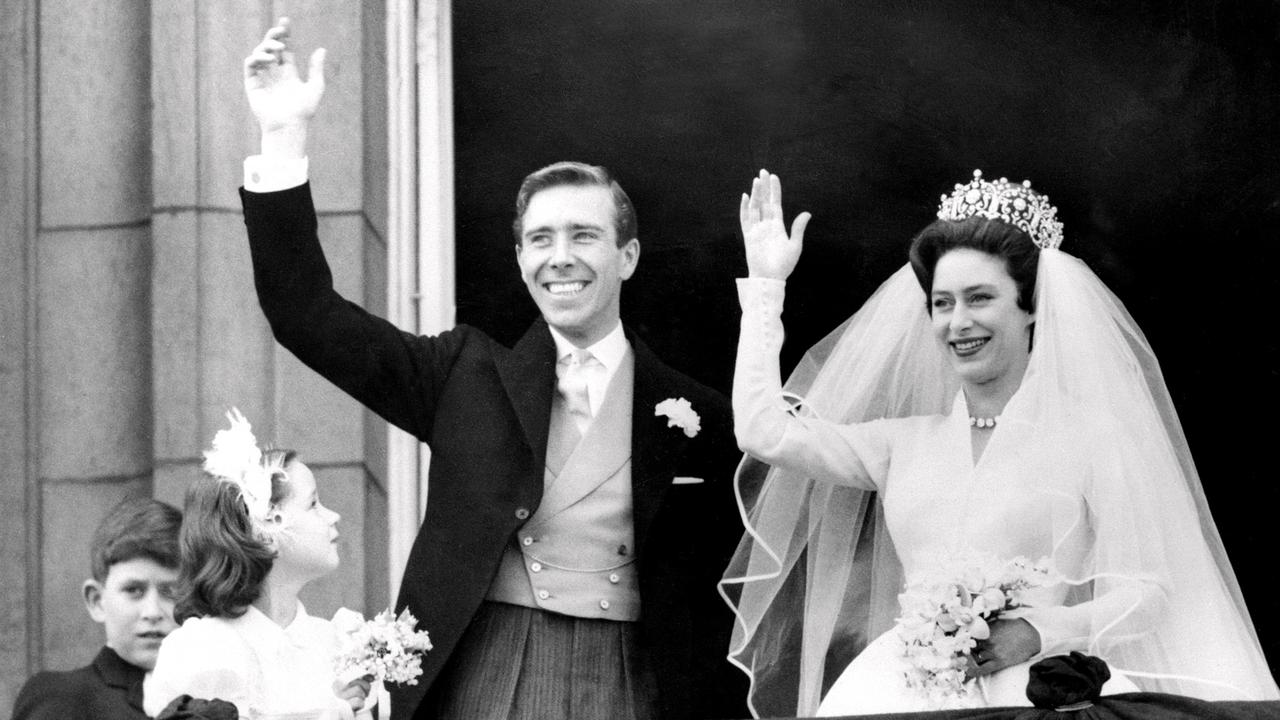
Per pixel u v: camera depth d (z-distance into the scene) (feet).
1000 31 51.90
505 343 50.49
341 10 49.67
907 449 41.86
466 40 51.88
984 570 38.24
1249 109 51.44
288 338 41.50
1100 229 51.21
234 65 49.01
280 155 41.47
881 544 42.93
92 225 48.75
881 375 43.11
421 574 40.75
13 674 46.93
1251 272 50.88
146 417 48.01
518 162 51.42
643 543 41.16
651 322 51.19
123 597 42.65
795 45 52.16
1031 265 41.70
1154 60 51.70
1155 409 41.37
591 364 42.68
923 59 51.90
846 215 51.37
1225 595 40.86
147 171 48.85
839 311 50.90
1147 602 39.29
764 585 43.11
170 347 47.60
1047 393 40.98
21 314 48.49
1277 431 50.19
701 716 42.88
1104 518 39.99
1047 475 40.37
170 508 43.60
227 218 48.26
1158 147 51.47
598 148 51.70
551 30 52.11
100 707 42.16
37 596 47.39
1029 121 51.62
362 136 49.26
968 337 41.57
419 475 49.34
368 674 38.11
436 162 51.06
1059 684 35.04
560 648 40.40
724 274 51.26
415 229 50.85
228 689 37.58
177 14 49.03
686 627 41.29
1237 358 50.57
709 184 51.60
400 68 51.16
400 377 42.04
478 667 40.19
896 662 39.81
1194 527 40.65
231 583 38.32
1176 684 39.96
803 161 51.65
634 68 52.08
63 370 48.19
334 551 39.99
